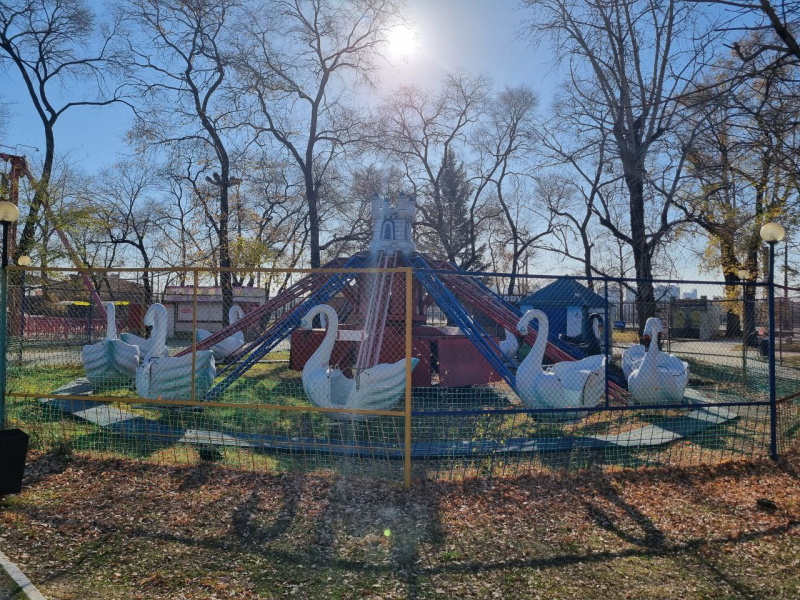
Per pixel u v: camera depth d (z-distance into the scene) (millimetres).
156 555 5129
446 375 14594
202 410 11094
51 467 7402
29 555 5066
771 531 5832
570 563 5090
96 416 10031
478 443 8750
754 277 19359
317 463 7750
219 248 32219
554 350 13312
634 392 11633
